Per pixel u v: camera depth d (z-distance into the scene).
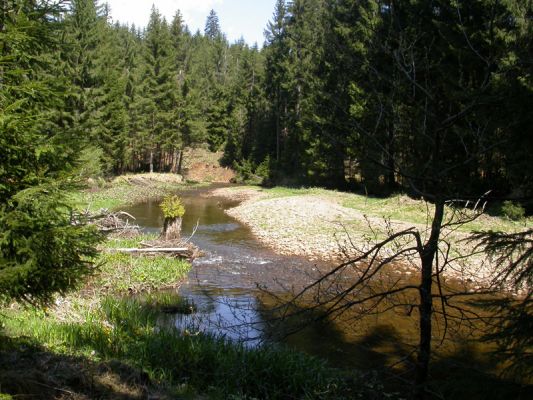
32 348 5.74
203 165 58.38
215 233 20.81
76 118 30.25
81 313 8.66
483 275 12.33
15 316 7.67
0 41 4.26
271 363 6.68
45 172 4.48
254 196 35.53
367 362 7.61
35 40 4.51
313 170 36.00
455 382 3.47
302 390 6.27
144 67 49.00
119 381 5.29
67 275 4.30
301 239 18.50
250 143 55.47
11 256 4.12
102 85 34.34
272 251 17.02
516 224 16.08
